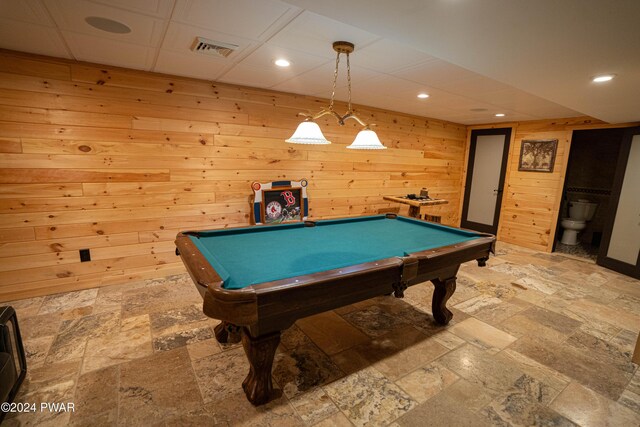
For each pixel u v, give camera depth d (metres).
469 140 6.04
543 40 1.57
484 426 1.63
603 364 2.17
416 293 3.25
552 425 1.65
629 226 3.94
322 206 4.46
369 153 4.79
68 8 1.77
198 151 3.38
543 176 4.99
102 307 2.71
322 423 1.63
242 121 3.59
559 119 4.75
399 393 1.85
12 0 1.67
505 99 3.69
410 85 3.25
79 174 2.86
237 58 2.59
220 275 1.52
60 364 1.99
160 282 3.24
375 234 2.69
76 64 2.72
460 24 1.44
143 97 3.03
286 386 1.88
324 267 1.73
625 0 1.16
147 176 3.16
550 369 2.10
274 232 2.66
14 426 1.55
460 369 2.08
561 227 5.66
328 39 2.14
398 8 1.31
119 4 1.71
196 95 3.29
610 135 5.19
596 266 4.27
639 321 2.78
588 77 2.12
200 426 1.59
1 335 1.56
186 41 2.24
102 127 2.90
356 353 2.22
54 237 2.85
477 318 2.77
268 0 1.64
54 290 2.91
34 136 2.65
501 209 5.60
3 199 2.62
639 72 1.96
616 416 1.72
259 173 3.82
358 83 3.27
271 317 1.56
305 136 2.14
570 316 2.84
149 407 1.69
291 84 3.44
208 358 2.11
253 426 1.60
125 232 3.14
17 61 2.52
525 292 3.36
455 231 2.77
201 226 3.54
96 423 1.58
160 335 2.34
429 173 5.64
